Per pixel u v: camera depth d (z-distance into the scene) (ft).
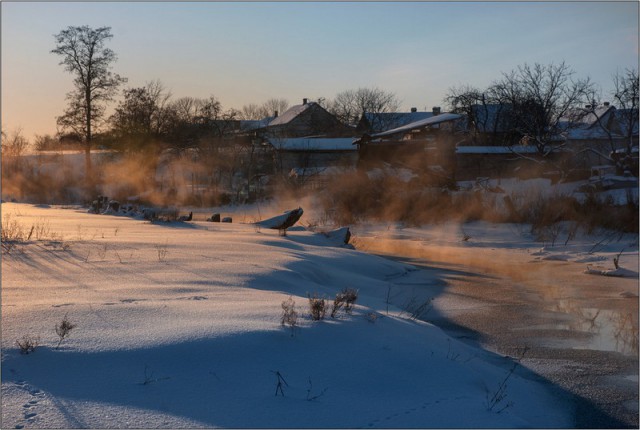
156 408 17.11
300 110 291.58
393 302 37.91
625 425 20.89
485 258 63.72
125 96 203.92
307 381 19.51
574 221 85.66
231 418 16.97
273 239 53.88
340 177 126.72
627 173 122.72
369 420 17.74
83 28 187.32
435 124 184.03
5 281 29.63
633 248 68.80
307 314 24.68
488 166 165.99
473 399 20.29
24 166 179.01
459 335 31.65
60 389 17.67
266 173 204.13
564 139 170.50
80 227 59.93
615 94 145.89
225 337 21.02
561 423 20.68
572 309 38.24
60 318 22.67
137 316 23.27
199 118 245.86
